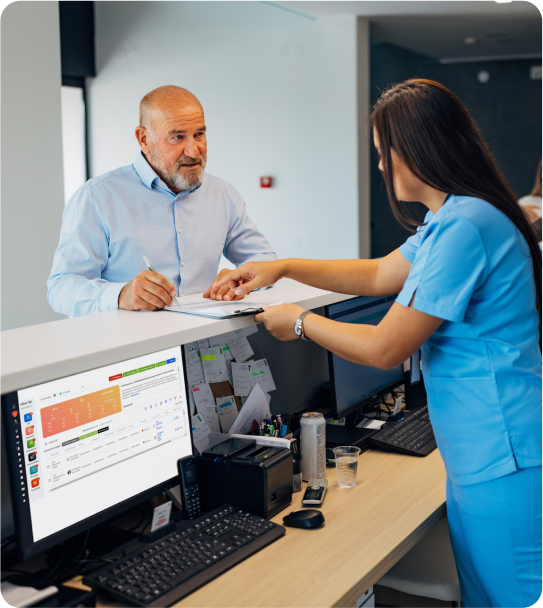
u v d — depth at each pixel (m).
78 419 1.14
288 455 1.43
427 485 1.56
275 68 5.12
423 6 4.75
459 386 1.25
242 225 2.55
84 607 1.04
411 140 1.20
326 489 1.54
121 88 5.58
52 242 3.53
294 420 1.73
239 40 5.20
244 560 1.19
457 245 1.15
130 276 2.27
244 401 1.71
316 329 1.30
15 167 3.34
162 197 2.28
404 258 1.54
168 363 1.35
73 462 1.13
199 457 1.41
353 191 5.01
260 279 1.56
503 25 5.51
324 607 1.04
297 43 5.04
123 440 1.23
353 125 4.95
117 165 5.70
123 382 1.23
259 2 5.01
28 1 3.32
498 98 7.26
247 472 1.35
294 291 1.77
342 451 1.55
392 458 1.76
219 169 5.45
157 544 1.20
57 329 1.29
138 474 1.27
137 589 1.07
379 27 5.48
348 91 4.94
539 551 1.23
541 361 1.29
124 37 5.49
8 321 3.38
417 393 2.21
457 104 1.21
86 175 5.80
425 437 1.86
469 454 1.25
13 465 1.03
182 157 2.15
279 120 5.18
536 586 1.23
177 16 5.33
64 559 1.19
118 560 1.14
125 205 2.22
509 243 1.18
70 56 5.41
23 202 3.38
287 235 5.30
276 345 1.90
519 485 1.21
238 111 5.29
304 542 1.27
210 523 1.29
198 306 1.49
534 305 1.25
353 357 1.27
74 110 5.68
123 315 1.46
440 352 1.28
